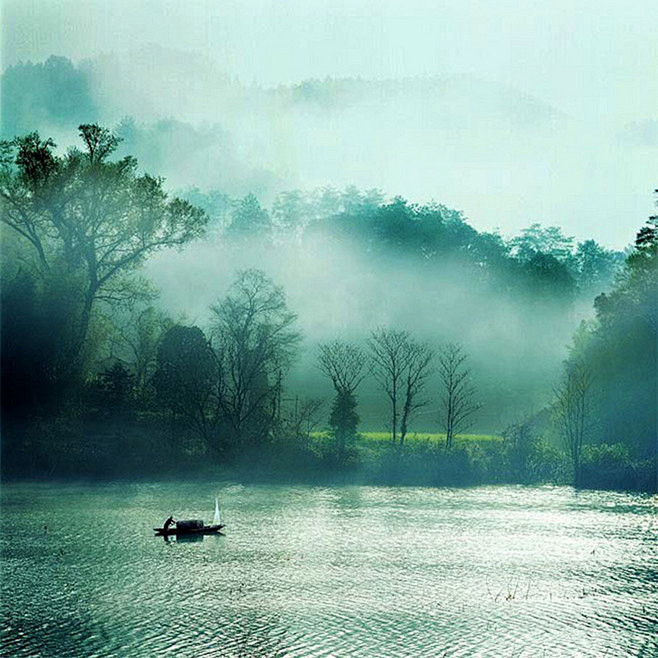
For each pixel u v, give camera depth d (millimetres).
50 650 41750
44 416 117375
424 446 113750
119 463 110688
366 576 57188
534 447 114250
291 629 45062
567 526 77250
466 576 57562
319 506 88312
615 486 107562
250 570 58812
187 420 116375
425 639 43531
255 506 87875
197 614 47844
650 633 44906
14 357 114938
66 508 85188
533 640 43562
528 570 59438
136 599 51125
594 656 41219
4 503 88312
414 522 78750
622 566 60969
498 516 82688
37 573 57656
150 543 68250
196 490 98875
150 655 41000
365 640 43281
